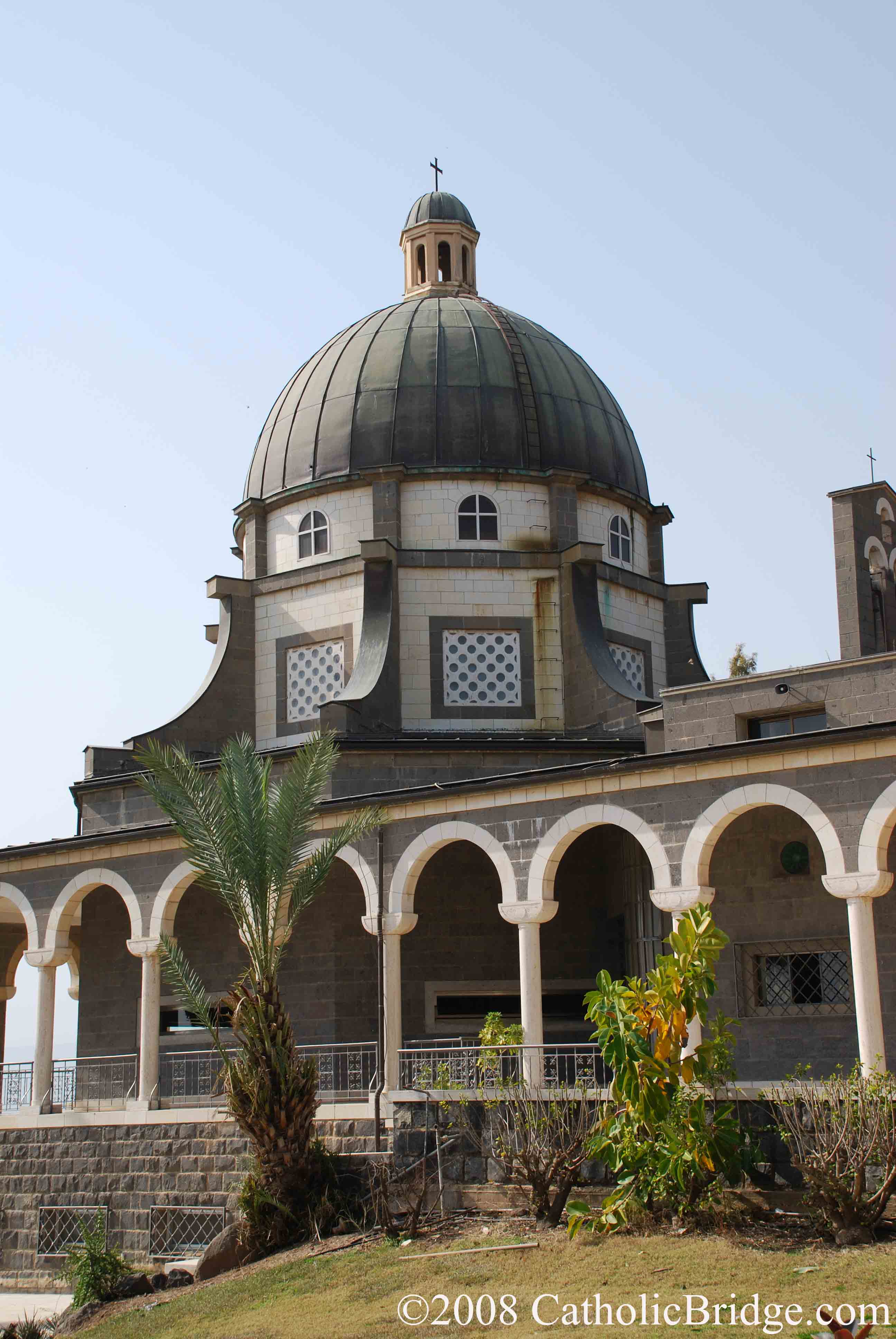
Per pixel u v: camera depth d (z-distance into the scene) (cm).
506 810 2677
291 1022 3011
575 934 3228
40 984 3178
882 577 2922
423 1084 2572
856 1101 2066
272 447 4016
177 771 2619
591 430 3966
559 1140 2270
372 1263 2208
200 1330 2072
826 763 2334
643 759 2494
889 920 2470
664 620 4025
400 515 3769
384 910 2777
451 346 3944
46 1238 2975
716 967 2641
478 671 3681
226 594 3856
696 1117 2106
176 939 3334
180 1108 2916
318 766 2633
